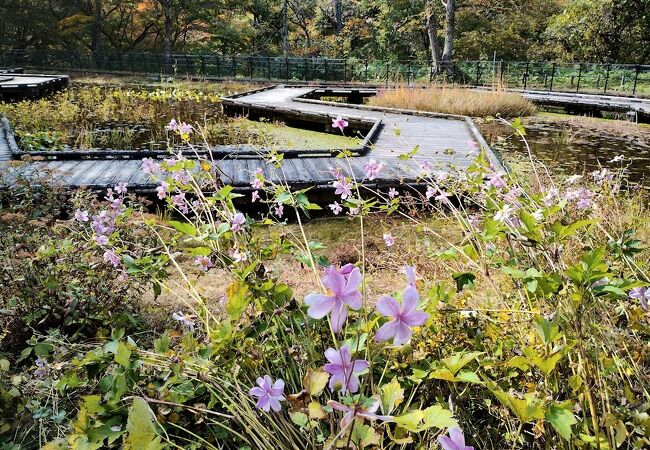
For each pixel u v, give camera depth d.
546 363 1.19
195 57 25.47
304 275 3.25
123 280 2.56
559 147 8.89
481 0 23.16
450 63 20.91
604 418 1.24
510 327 1.71
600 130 10.88
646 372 1.57
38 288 2.48
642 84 17.92
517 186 2.23
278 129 10.88
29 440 1.89
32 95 14.38
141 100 14.16
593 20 20.30
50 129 9.79
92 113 11.58
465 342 1.71
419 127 9.45
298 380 1.60
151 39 30.69
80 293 2.47
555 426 1.12
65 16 28.06
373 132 8.27
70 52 27.02
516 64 19.72
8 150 6.98
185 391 1.61
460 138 8.34
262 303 1.65
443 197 2.13
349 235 4.38
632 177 6.81
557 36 21.55
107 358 1.60
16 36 28.06
